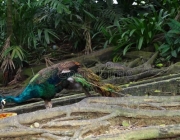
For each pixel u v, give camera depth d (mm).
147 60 7242
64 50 8938
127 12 9289
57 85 4672
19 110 5234
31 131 3660
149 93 5492
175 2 8273
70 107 4070
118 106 4145
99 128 3814
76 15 8227
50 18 8414
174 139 3611
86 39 8172
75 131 3652
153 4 9414
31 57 8492
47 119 3959
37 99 5980
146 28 7512
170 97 4578
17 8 7789
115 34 7879
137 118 4094
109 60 7781
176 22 7234
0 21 7777
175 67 6438
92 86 4793
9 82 7387
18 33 7785
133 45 7855
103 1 9117
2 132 3656
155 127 3688
